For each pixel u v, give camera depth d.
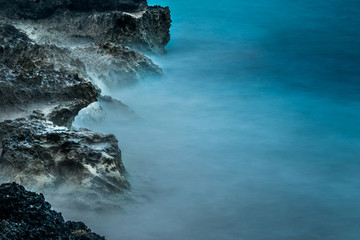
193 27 54.66
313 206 22.58
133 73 34.88
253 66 44.59
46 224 13.56
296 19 58.47
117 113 28.67
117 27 40.12
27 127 20.75
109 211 19.08
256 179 24.69
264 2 64.06
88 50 35.12
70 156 19.91
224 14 59.28
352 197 23.77
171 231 18.89
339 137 31.39
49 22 40.53
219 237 19.08
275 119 33.78
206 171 24.72
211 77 41.12
